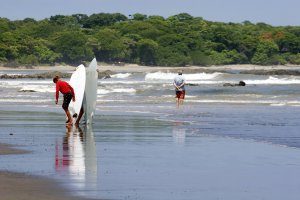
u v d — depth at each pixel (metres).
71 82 60.38
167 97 106.00
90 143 46.44
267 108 82.31
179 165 36.75
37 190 29.22
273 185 31.17
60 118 67.06
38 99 100.56
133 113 75.00
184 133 53.44
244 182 31.86
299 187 30.72
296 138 50.03
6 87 137.75
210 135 52.00
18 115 70.81
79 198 27.77
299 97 106.25
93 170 34.75
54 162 37.31
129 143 46.66
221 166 36.50
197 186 30.83
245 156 40.31
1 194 28.31
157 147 44.41
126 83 159.25
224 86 149.62
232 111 77.56
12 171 34.09
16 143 46.16
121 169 35.19
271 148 44.19
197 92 124.94
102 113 74.88
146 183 31.38
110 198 27.95
